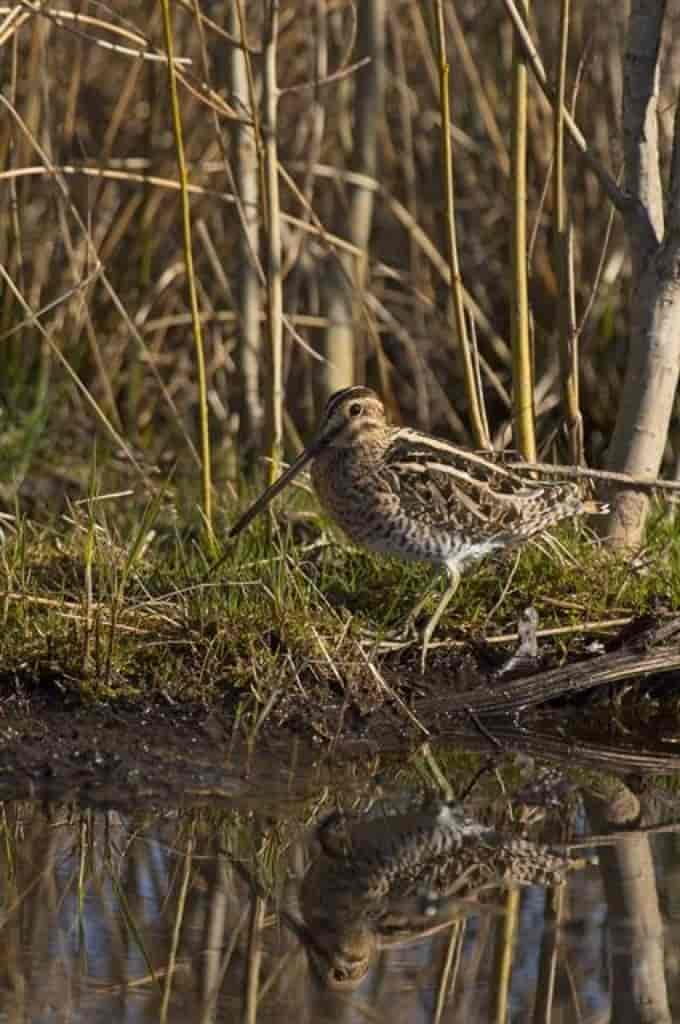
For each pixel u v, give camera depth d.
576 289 16.28
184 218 11.18
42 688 9.91
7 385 14.84
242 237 13.95
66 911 7.86
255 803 9.09
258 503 11.02
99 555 10.91
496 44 16.77
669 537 11.61
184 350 16.05
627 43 11.19
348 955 7.48
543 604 11.00
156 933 7.66
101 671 9.89
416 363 16.17
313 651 10.18
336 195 15.12
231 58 13.26
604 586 11.10
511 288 11.55
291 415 16.23
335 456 10.94
